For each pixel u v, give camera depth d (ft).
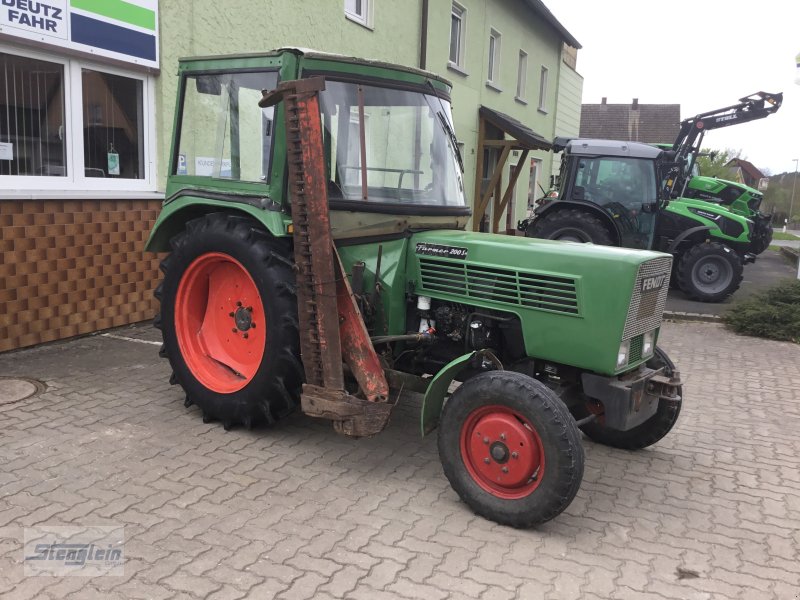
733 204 39.75
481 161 45.93
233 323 14.15
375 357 11.62
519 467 10.31
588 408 12.64
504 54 50.37
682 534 10.70
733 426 15.96
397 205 12.76
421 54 37.78
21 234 17.74
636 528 10.82
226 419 13.60
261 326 13.53
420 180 13.41
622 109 132.46
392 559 9.45
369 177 12.52
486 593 8.78
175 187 14.47
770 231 41.11
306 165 11.20
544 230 33.22
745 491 12.41
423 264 12.50
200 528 9.97
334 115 12.11
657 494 12.16
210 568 8.98
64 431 13.25
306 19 27.45
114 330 20.93
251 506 10.72
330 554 9.48
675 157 34.88
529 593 8.83
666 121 130.11
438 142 13.71
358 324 11.60
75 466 11.76
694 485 12.60
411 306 12.83
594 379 11.15
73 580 8.58
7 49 16.92
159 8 20.68
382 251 12.57
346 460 12.73
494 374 10.59
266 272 12.55
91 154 19.66
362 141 12.41
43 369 16.94
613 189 32.63
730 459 13.93
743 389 19.10
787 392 18.90
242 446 13.05
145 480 11.39
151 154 21.58
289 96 11.22
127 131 20.84
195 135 13.99
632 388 11.05
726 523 11.14
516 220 56.24
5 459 11.89
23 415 13.94
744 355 23.21
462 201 14.23
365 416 11.41
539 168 61.77
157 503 10.63
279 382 12.69
